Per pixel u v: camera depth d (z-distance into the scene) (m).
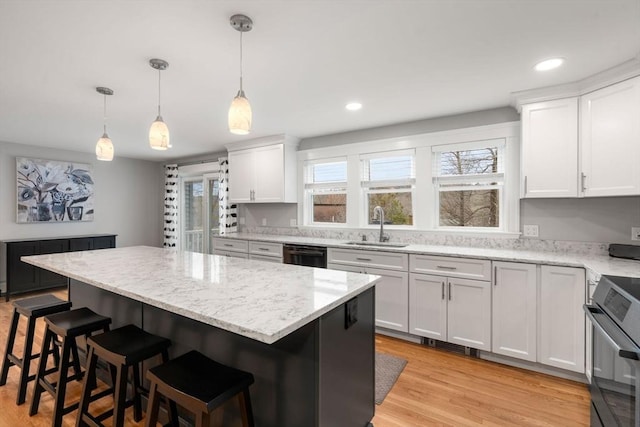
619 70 2.15
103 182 5.68
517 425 1.85
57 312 2.19
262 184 4.41
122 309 2.09
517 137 2.96
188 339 1.70
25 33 1.77
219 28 1.74
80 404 1.65
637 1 1.51
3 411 1.97
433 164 3.42
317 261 3.53
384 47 1.95
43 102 2.89
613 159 2.21
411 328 2.93
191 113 3.22
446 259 2.75
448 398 2.11
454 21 1.68
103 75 2.32
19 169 4.70
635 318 1.22
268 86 2.54
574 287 2.24
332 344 1.42
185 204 6.24
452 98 2.80
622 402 1.31
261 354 1.45
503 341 2.52
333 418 1.42
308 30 1.76
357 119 3.46
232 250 4.39
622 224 2.54
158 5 1.54
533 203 2.89
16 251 4.35
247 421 1.30
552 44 1.90
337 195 4.19
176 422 1.56
